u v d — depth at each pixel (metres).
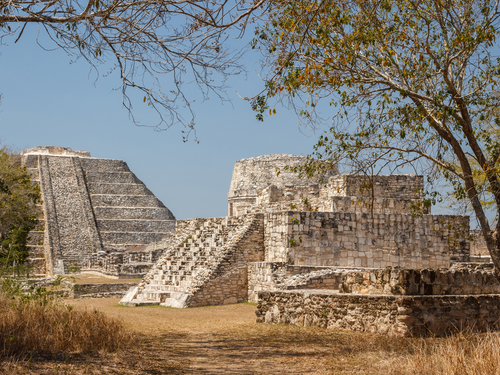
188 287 28.34
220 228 33.00
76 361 8.96
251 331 15.45
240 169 55.22
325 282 23.55
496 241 12.69
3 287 13.87
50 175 91.12
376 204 29.31
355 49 13.06
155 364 10.09
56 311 12.29
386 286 14.22
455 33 12.79
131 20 11.21
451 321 13.46
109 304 29.42
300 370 9.87
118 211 87.50
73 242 74.19
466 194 13.33
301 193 33.59
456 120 13.21
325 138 13.24
